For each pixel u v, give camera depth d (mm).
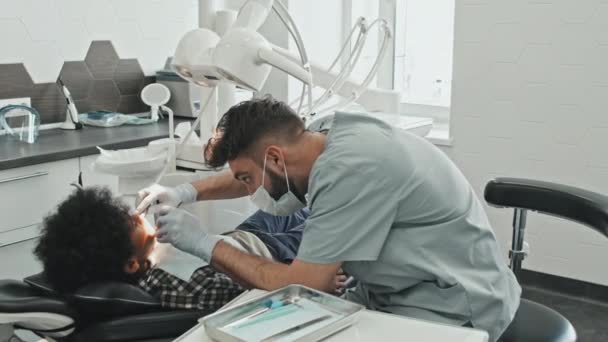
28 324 1328
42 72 2936
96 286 1365
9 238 2389
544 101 3045
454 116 3279
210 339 1094
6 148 2537
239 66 1743
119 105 3314
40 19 2895
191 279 1446
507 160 3188
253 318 1139
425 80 3814
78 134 2881
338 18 3779
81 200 1410
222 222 2234
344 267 1455
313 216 1337
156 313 1414
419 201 1363
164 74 3369
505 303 1438
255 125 1392
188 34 1862
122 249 1417
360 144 1334
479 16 3115
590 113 2951
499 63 3115
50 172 2488
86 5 3076
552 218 3125
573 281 3133
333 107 2600
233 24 1893
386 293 1479
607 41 2855
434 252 1404
